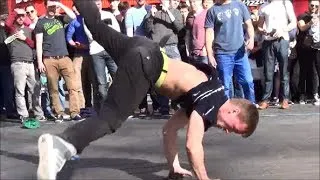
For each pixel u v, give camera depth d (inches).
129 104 167.8
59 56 316.2
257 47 358.0
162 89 180.1
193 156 176.7
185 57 338.6
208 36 298.4
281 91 355.6
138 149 251.1
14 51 317.4
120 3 380.5
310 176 206.1
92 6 172.6
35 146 261.1
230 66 300.8
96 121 161.8
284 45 338.6
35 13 338.3
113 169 218.5
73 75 321.4
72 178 206.5
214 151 245.0
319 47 357.7
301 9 419.2
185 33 336.5
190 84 178.4
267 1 359.6
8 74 334.3
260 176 207.0
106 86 318.7
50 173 148.8
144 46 171.0
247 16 300.8
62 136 154.1
